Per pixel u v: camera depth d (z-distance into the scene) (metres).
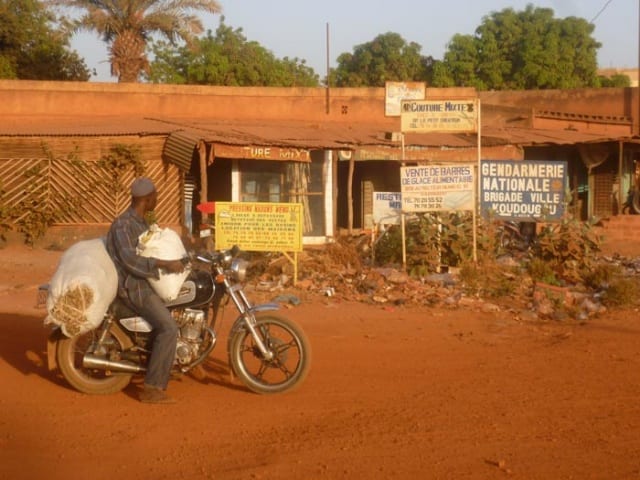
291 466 5.02
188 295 6.35
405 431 5.68
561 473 4.89
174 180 18.78
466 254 13.16
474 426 5.78
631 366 7.55
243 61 36.91
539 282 12.29
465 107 14.23
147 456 5.26
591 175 24.45
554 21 38.62
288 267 12.90
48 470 5.00
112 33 30.53
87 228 18.61
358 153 20.58
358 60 41.31
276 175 19.61
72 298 6.05
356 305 10.90
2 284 12.76
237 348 6.56
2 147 18.33
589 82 38.81
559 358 7.89
